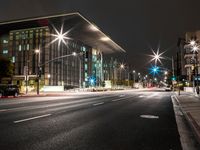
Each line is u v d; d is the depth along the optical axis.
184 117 14.21
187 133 9.33
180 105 21.27
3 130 9.16
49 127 9.92
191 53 73.44
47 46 88.00
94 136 8.38
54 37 91.56
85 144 7.25
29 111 15.71
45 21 88.19
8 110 16.20
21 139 7.75
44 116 13.27
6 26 93.81
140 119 12.88
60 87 74.31
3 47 96.06
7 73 67.00
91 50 124.25
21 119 11.99
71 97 36.81
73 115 14.02
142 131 9.51
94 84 120.25
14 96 39.88
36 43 90.00
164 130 9.84
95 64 127.94
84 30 99.00
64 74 96.75
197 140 8.11
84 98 33.91
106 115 14.38
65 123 11.03
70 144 7.23
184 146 7.35
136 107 20.23
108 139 7.96
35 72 87.81
